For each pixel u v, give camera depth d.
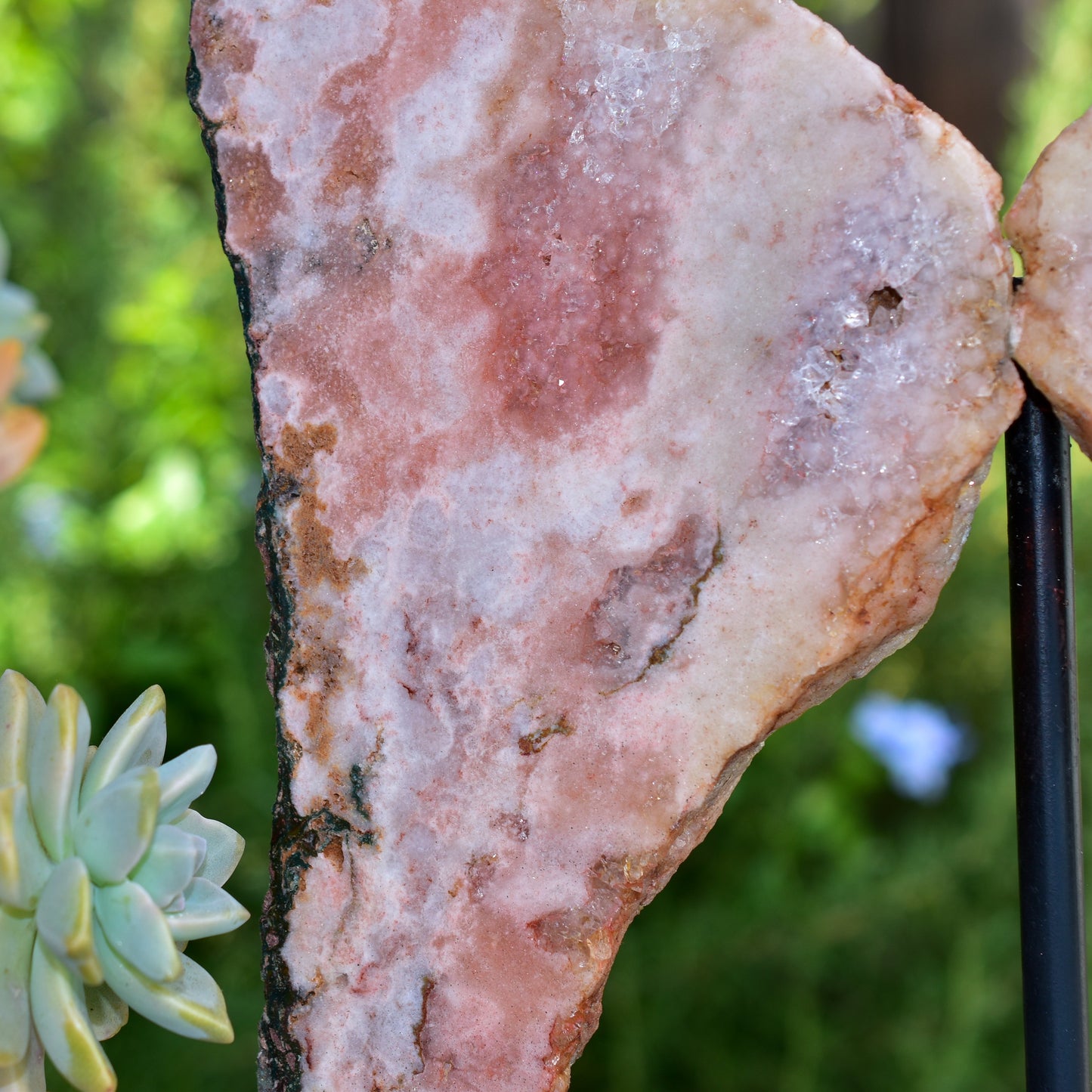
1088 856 0.77
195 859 0.44
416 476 0.46
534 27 0.45
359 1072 0.46
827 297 0.44
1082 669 0.84
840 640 0.44
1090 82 0.87
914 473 0.44
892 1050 0.83
